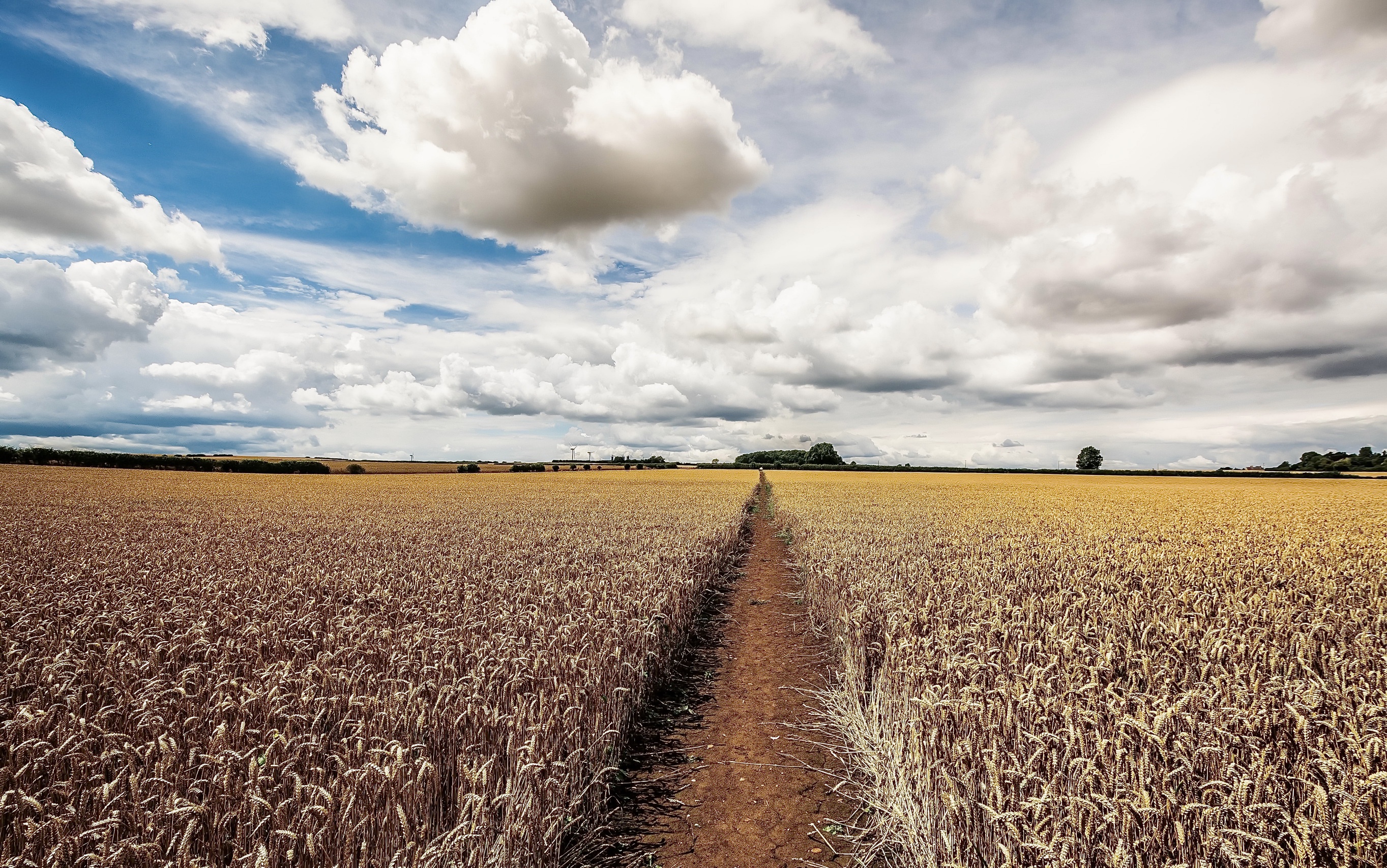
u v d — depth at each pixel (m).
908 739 5.00
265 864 3.01
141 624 7.70
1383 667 5.89
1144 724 3.85
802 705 7.85
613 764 5.73
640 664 7.14
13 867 3.43
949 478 84.25
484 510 28.86
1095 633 7.22
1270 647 6.39
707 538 17.12
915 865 4.30
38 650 6.84
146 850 3.39
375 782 4.08
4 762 4.45
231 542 16.91
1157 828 3.25
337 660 6.32
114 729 4.85
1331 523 23.14
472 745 4.61
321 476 72.12
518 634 7.43
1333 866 2.99
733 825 5.21
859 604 8.59
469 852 3.70
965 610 8.30
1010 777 3.72
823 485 60.53
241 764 4.18
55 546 15.44
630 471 98.56
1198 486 68.50
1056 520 24.33
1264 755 3.76
